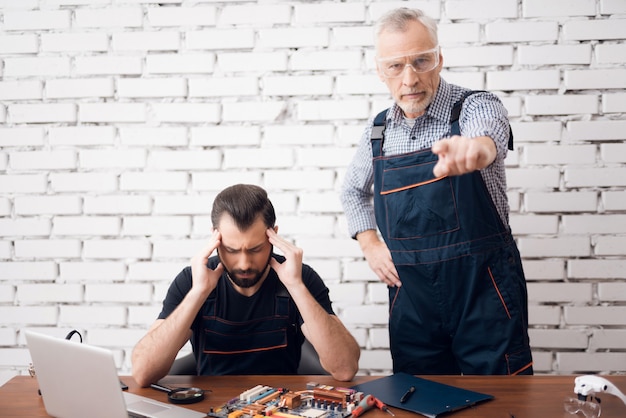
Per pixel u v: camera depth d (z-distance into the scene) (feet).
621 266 7.73
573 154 7.73
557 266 7.80
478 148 4.13
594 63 7.66
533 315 7.84
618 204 7.70
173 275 8.21
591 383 4.22
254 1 7.98
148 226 8.22
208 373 5.87
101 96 8.19
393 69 5.92
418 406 4.36
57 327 8.32
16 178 8.29
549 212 7.80
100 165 8.24
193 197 8.18
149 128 8.17
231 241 5.29
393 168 6.23
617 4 7.59
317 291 6.07
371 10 7.84
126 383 5.16
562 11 7.65
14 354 8.36
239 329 5.82
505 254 6.07
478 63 7.75
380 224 6.50
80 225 8.27
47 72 8.21
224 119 8.09
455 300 6.13
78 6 8.14
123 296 8.25
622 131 7.65
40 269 8.32
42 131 8.25
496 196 6.22
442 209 6.02
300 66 7.97
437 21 7.79
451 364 6.51
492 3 7.70
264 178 8.09
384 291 8.00
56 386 4.20
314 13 7.91
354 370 5.19
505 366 5.96
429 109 6.22
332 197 8.04
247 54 8.02
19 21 8.20
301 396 4.56
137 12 8.09
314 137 8.02
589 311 7.77
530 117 7.77
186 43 8.07
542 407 4.36
